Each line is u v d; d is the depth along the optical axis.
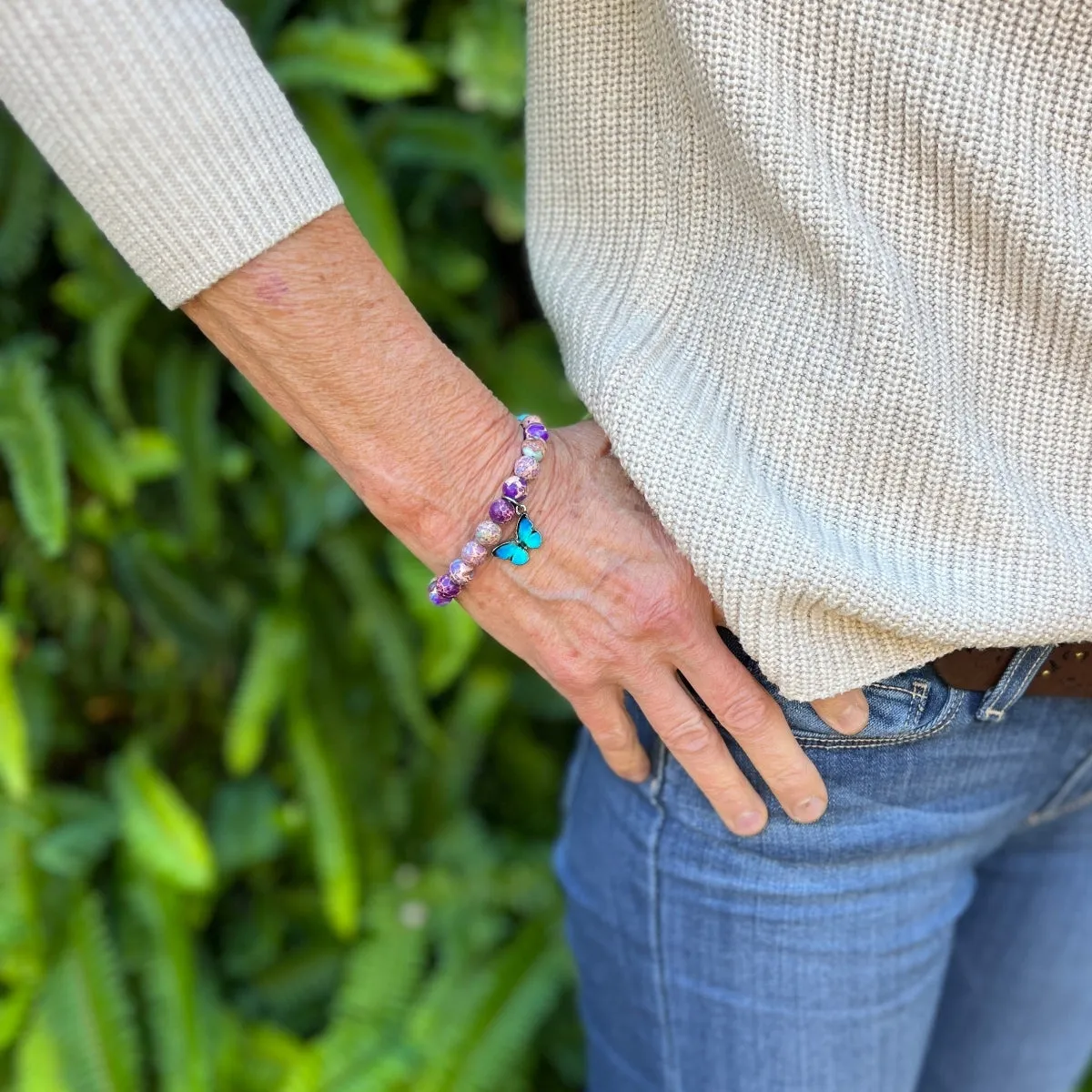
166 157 0.74
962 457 0.77
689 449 0.79
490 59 1.26
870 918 0.85
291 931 1.48
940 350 0.76
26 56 0.73
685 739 0.82
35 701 1.32
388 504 0.80
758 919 0.85
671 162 0.81
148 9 0.73
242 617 1.42
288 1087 1.21
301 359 0.77
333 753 1.38
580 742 0.96
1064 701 0.84
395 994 1.27
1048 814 0.91
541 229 0.86
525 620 0.82
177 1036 1.20
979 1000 1.01
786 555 0.77
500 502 0.79
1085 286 0.75
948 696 0.81
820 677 0.79
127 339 1.33
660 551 0.80
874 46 0.74
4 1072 1.21
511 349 1.44
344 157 1.23
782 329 0.78
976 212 0.75
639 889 0.88
